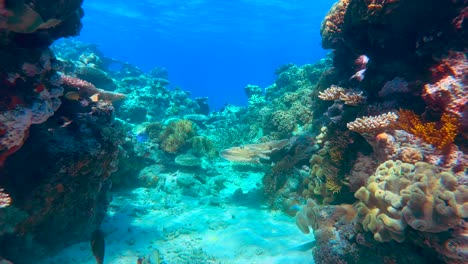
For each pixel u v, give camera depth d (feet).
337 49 28.40
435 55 16.30
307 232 20.22
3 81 13.60
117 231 23.08
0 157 13.87
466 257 11.47
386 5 16.67
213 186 32.81
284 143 29.22
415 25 17.08
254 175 36.50
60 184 16.96
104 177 20.15
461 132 14.62
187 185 31.42
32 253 17.61
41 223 17.89
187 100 67.92
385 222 12.86
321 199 23.25
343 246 15.96
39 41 15.72
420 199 11.98
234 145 45.01
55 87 16.46
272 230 23.32
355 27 19.86
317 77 51.26
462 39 15.60
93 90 24.18
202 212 26.81
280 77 59.67
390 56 19.33
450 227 11.74
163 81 71.56
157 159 36.35
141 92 58.80
